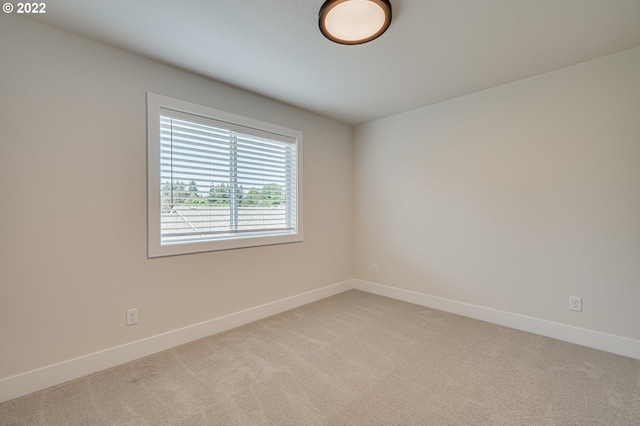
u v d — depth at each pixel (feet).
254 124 9.57
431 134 10.74
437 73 8.23
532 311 8.57
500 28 6.15
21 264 5.74
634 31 6.29
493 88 9.20
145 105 7.28
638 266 7.02
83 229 6.43
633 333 7.07
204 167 8.54
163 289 7.61
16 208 5.69
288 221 10.93
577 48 6.98
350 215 13.34
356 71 8.07
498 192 9.18
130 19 5.81
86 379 6.25
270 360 6.99
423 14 5.66
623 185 7.17
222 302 8.79
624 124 7.14
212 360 7.02
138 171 7.18
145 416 5.09
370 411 5.20
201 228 8.49
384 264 12.34
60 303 6.16
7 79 5.60
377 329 8.79
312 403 5.43
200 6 5.43
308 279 11.43
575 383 5.98
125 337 6.99
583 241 7.73
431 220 10.81
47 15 5.68
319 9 5.52
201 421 4.98
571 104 7.84
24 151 5.76
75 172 6.32
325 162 12.15
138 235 7.18
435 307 10.70
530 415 5.06
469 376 6.27
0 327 5.54
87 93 6.47
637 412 5.11
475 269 9.71
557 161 8.10
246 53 7.11
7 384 5.56
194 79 8.17
